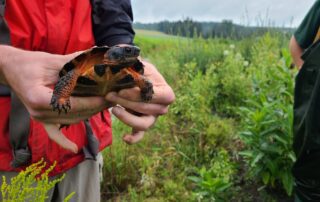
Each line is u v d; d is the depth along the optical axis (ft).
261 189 2.79
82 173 1.50
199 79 4.00
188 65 4.46
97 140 1.41
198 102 3.68
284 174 2.58
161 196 2.73
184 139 3.36
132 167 2.95
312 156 2.02
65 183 1.45
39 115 1.05
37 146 1.28
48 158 1.31
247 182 2.87
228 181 2.65
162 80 1.26
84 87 1.03
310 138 1.97
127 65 1.03
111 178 2.86
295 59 2.43
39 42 1.25
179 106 3.67
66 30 1.29
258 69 4.02
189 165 3.08
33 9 1.24
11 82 1.08
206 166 3.08
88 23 1.35
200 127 3.46
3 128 1.26
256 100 3.10
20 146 1.26
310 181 2.09
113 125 3.22
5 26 1.17
